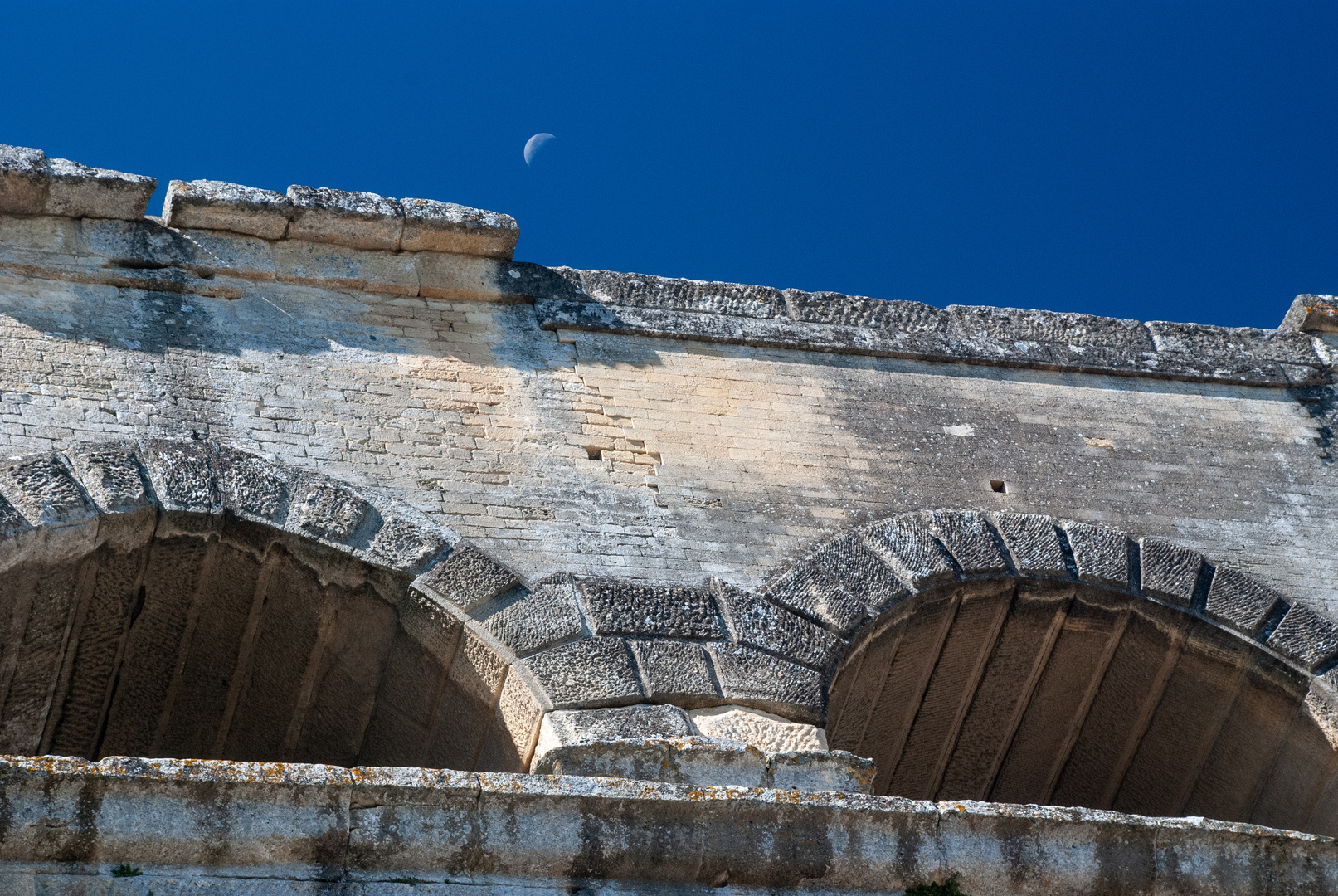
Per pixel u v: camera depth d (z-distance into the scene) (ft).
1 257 70.38
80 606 64.08
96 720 68.23
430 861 45.93
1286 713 74.79
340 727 68.23
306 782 45.03
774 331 82.12
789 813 49.21
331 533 65.10
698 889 48.21
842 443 78.13
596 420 75.10
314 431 69.82
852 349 82.79
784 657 66.13
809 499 74.90
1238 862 52.29
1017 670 76.69
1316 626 75.77
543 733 61.00
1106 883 51.01
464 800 46.52
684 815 48.32
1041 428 82.48
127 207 73.46
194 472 65.31
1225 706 76.38
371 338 74.90
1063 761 80.18
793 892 48.93
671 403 77.25
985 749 79.25
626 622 65.16
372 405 71.97
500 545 67.87
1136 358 87.45
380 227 77.10
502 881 46.57
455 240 78.64
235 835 44.14
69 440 65.10
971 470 79.10
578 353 78.07
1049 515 77.87
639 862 47.60
